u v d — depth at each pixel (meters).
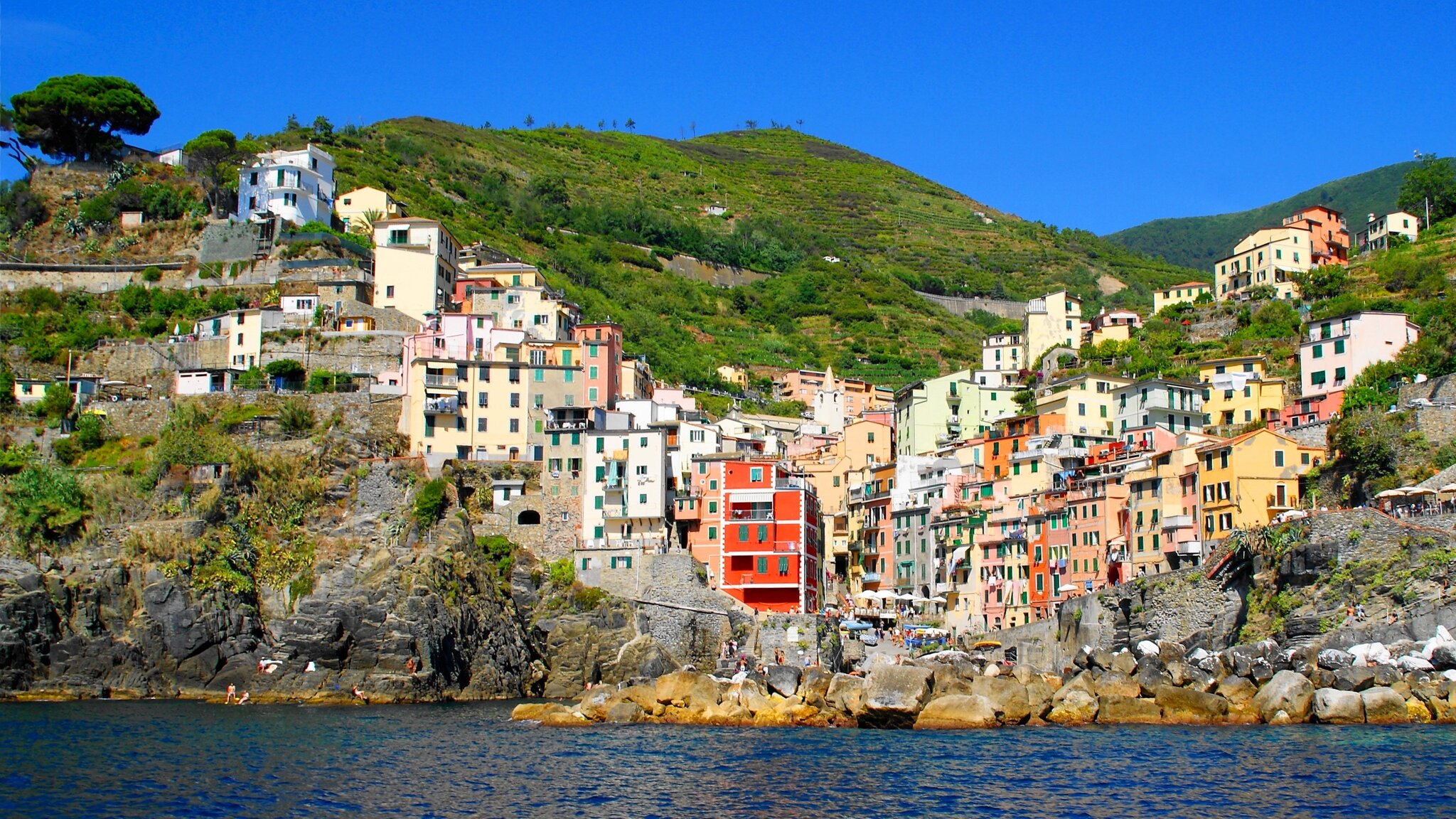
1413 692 111.75
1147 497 159.88
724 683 130.25
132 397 189.88
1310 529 131.12
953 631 176.38
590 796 88.94
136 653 145.62
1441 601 118.62
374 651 146.88
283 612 152.12
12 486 153.38
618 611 165.75
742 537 179.38
